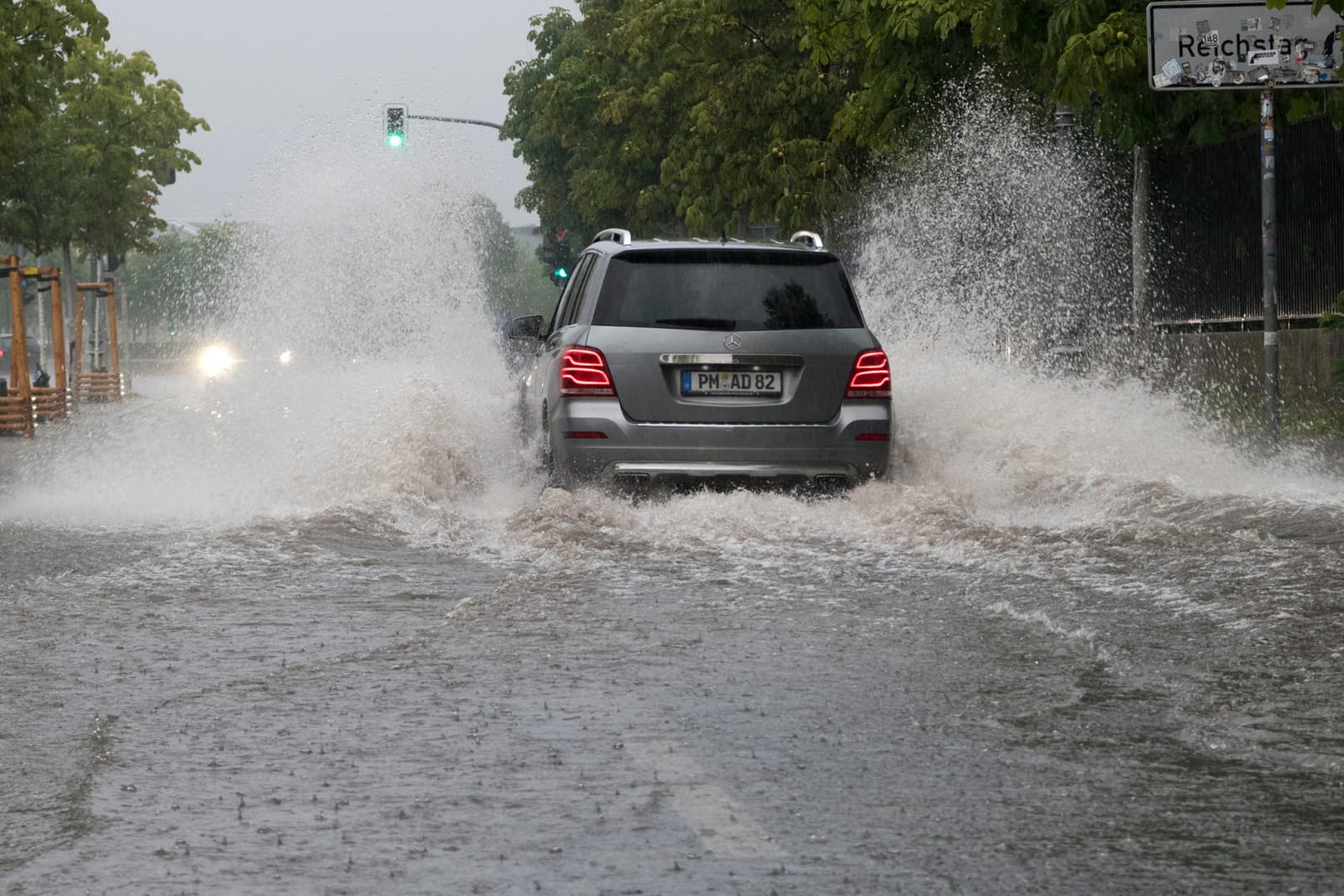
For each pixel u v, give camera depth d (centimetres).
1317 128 5594
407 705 1728
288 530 2969
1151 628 2069
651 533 2836
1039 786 1422
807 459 3058
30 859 1255
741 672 1869
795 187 8600
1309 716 1648
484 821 1330
